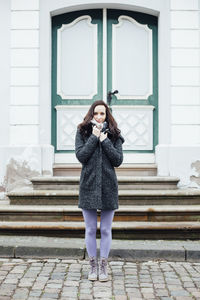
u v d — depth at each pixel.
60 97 6.03
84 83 6.05
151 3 5.81
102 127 3.41
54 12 5.89
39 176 5.56
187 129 5.70
